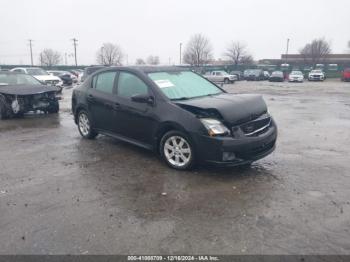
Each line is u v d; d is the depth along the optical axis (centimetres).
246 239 317
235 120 465
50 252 299
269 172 497
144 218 358
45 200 405
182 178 473
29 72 2103
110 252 299
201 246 306
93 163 547
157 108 525
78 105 708
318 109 1229
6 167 531
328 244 308
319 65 6425
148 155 587
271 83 3722
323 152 607
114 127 623
